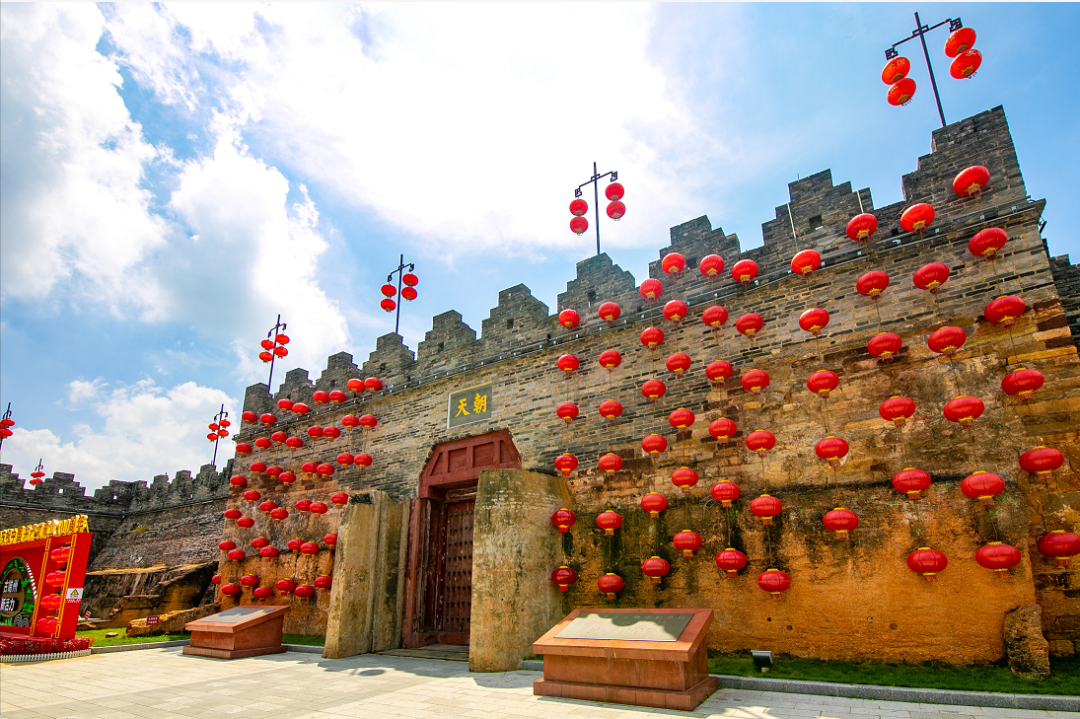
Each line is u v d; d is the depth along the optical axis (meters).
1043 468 8.91
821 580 10.51
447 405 17.38
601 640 9.00
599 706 8.31
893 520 10.20
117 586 24.55
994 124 11.34
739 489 11.58
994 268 10.64
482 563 12.41
